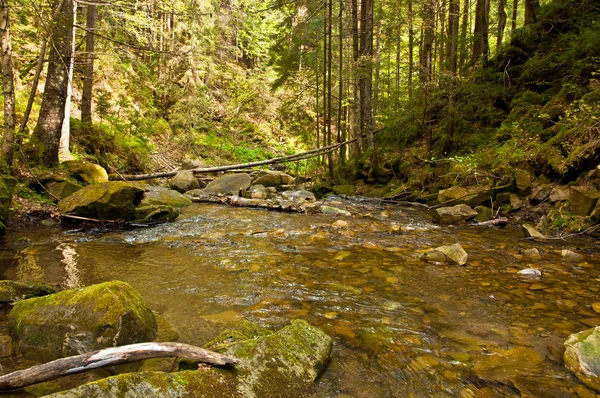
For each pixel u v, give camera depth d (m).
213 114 27.02
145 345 2.28
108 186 7.79
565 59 10.38
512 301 3.89
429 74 12.37
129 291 3.15
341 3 14.80
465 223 8.01
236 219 8.73
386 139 15.69
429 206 10.23
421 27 12.88
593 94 7.81
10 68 7.41
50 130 9.41
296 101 23.47
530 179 8.27
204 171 14.55
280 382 2.35
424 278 4.60
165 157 19.52
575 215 6.72
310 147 27.23
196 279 4.53
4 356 2.64
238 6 26.53
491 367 2.70
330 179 15.10
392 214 9.52
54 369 2.08
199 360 2.30
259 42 31.38
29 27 12.87
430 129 12.73
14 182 6.83
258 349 2.53
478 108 12.48
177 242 6.40
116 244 6.18
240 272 4.82
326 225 7.96
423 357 2.83
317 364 2.62
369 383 2.51
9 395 2.13
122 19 18.31
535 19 12.77
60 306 2.96
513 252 5.75
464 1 14.83
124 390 1.94
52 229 7.00
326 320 3.45
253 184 15.69
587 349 2.69
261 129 28.42
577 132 7.53
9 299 3.44
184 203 10.76
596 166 6.91
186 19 19.58
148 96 22.61
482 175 9.33
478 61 13.00
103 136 13.48
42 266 4.82
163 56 23.61
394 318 3.51
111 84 19.92
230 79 29.36
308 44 17.56
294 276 4.67
